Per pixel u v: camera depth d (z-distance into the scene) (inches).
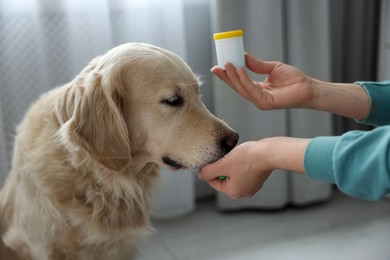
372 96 42.9
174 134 46.1
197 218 87.0
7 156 70.7
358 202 89.7
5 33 67.6
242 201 87.4
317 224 81.8
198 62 86.4
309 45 80.1
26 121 50.6
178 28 75.2
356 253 70.7
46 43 69.0
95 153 44.8
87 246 49.8
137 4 73.4
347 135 29.2
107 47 70.5
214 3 76.0
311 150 30.6
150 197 55.5
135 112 46.3
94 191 48.1
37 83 69.7
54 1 67.5
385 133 27.1
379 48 86.6
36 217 47.7
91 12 68.8
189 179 82.4
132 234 52.9
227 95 79.7
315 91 42.9
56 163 46.6
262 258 71.5
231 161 38.4
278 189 85.0
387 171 25.6
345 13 95.2
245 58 45.9
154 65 45.4
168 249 75.9
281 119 81.4
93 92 45.2
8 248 51.9
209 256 73.3
